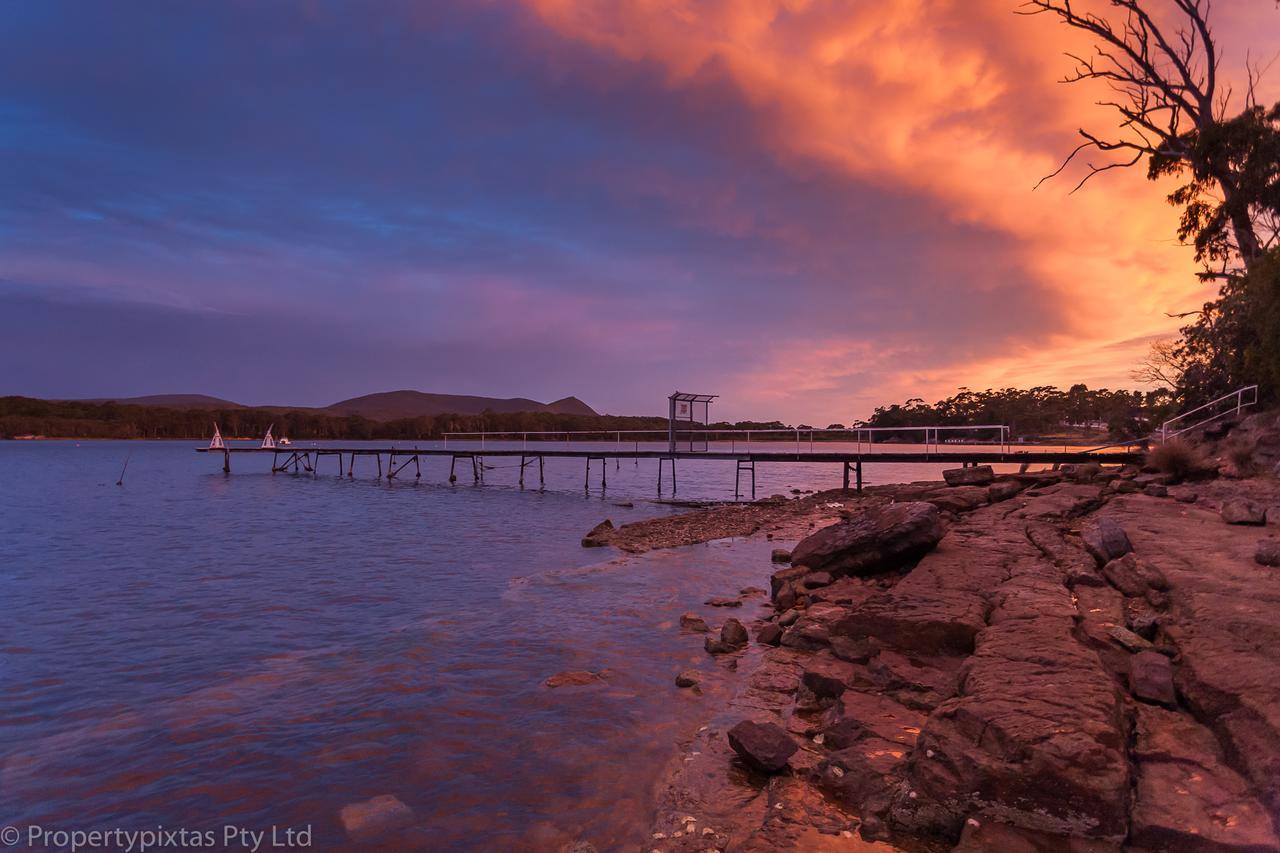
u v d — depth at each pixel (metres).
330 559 18.92
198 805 5.87
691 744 6.75
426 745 6.91
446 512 32.97
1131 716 5.47
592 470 79.00
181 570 17.56
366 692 8.44
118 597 14.40
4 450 145.00
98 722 7.70
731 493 45.91
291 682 8.91
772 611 11.86
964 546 11.59
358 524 27.89
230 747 6.97
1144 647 6.59
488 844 5.16
